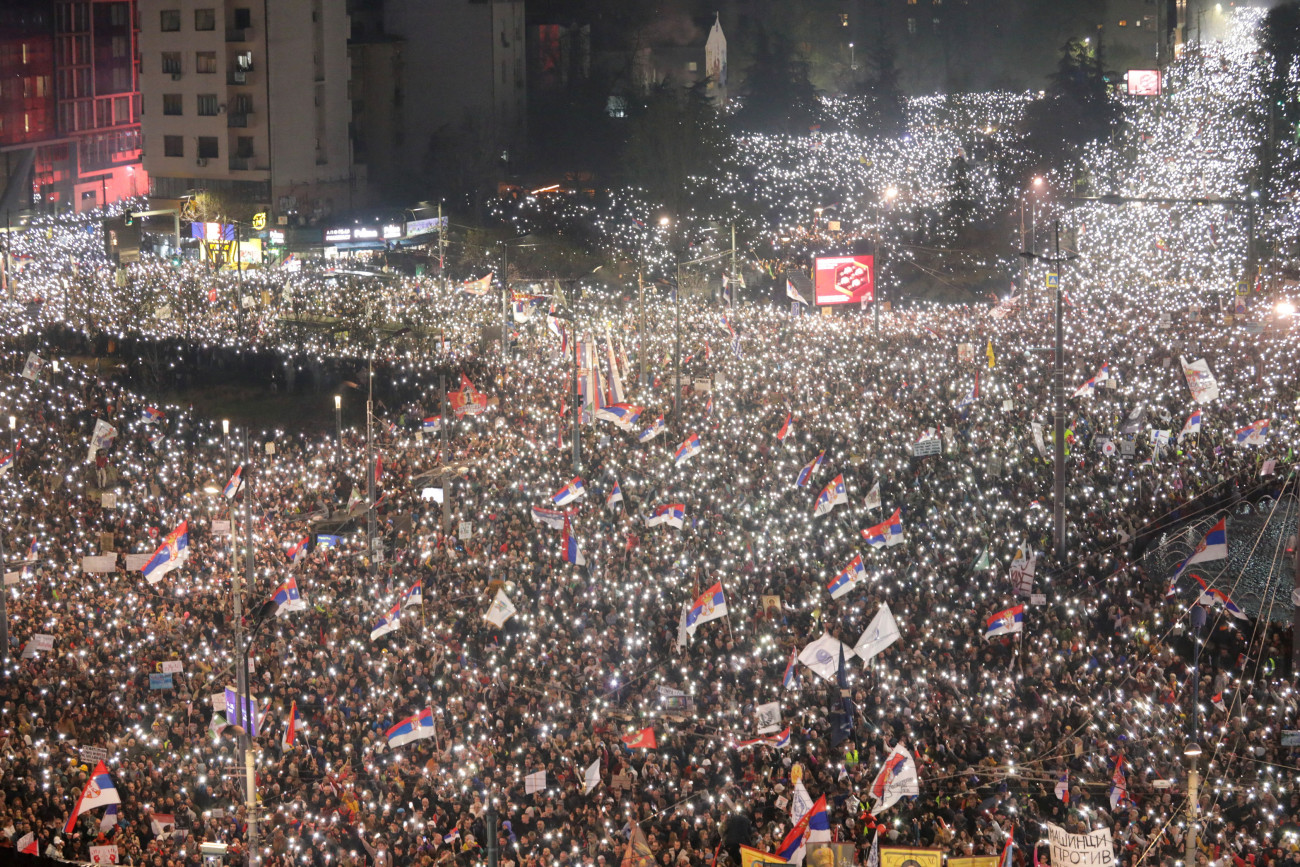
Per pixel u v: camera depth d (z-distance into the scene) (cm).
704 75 19688
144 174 17588
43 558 4994
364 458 6366
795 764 3042
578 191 14562
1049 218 11038
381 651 4247
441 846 3141
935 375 7350
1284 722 3475
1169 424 5925
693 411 7112
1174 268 9825
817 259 8644
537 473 6184
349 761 3528
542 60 16988
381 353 9044
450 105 15200
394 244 12481
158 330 9288
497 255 11800
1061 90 16612
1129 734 3366
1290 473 4438
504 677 4016
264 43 12756
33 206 15625
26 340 8981
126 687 3950
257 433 7725
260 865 3047
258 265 11044
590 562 4925
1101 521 5150
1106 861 2489
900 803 3153
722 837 3047
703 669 3959
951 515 5228
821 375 7481
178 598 4694
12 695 3903
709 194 13212
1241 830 3091
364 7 15138
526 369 8150
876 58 19238
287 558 5078
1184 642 4253
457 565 4928
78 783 3409
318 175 13412
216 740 3688
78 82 16325
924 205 12631
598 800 3266
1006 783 3281
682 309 9481
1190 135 13262
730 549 4934
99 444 5619
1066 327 8219
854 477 5753
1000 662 3994
